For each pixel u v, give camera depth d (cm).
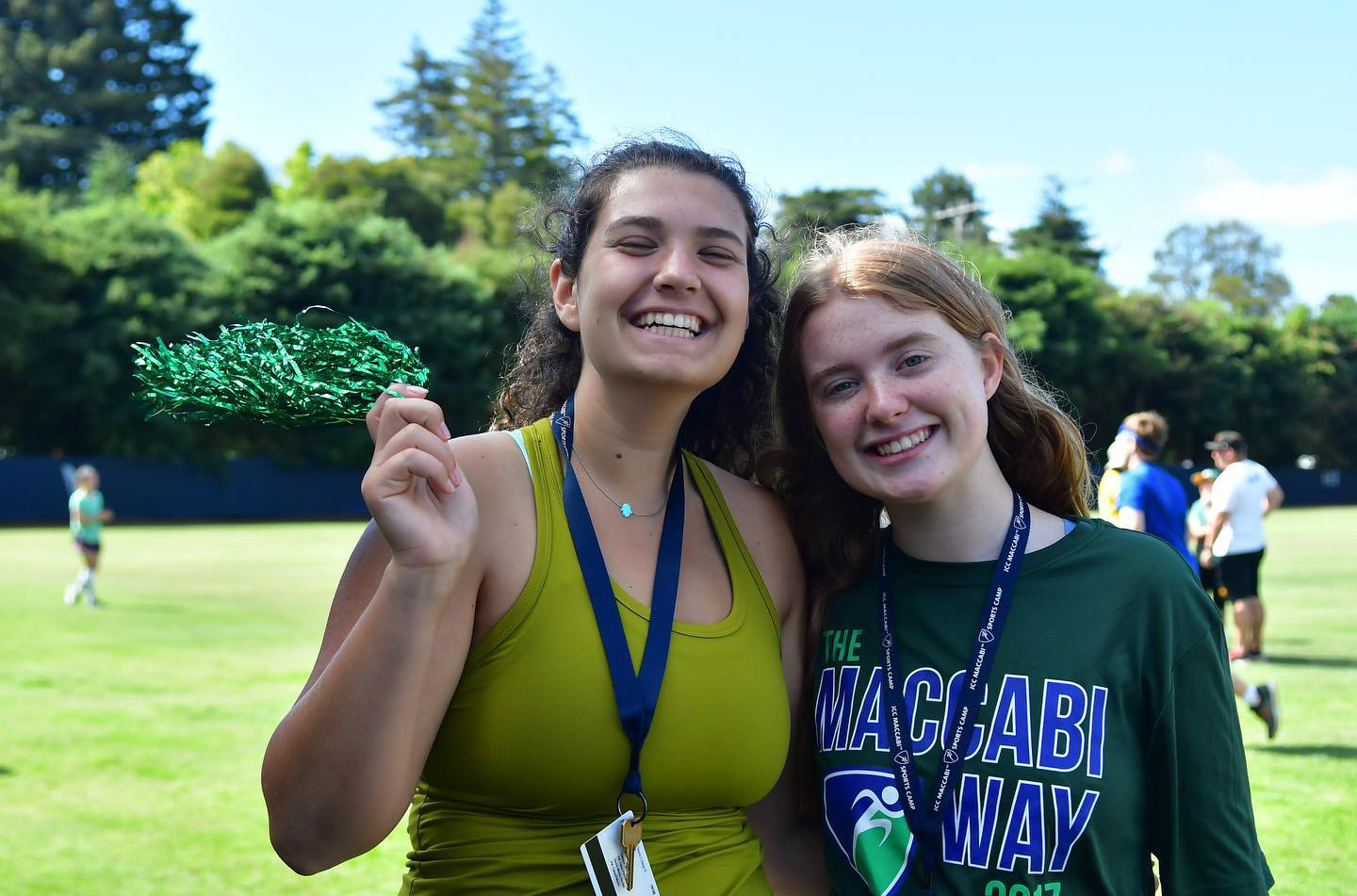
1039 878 191
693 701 190
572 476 199
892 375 207
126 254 3788
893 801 202
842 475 214
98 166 5453
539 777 183
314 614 1261
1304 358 5522
